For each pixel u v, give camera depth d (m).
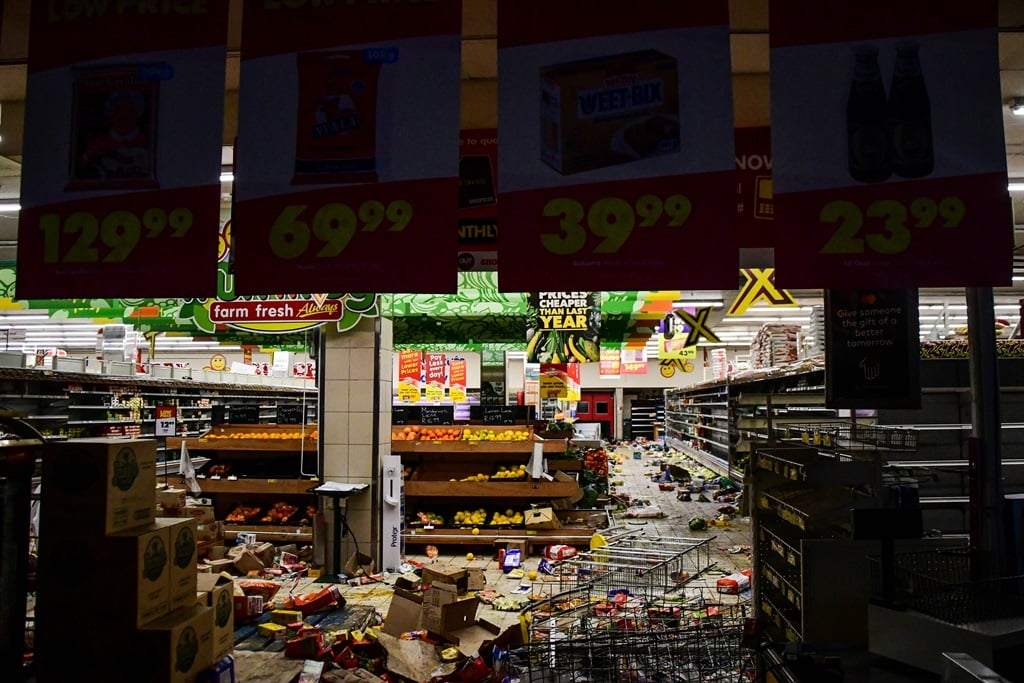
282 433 9.09
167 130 2.78
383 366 7.75
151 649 2.52
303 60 2.74
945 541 3.41
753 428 12.86
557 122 2.64
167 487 8.32
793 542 3.88
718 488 13.84
